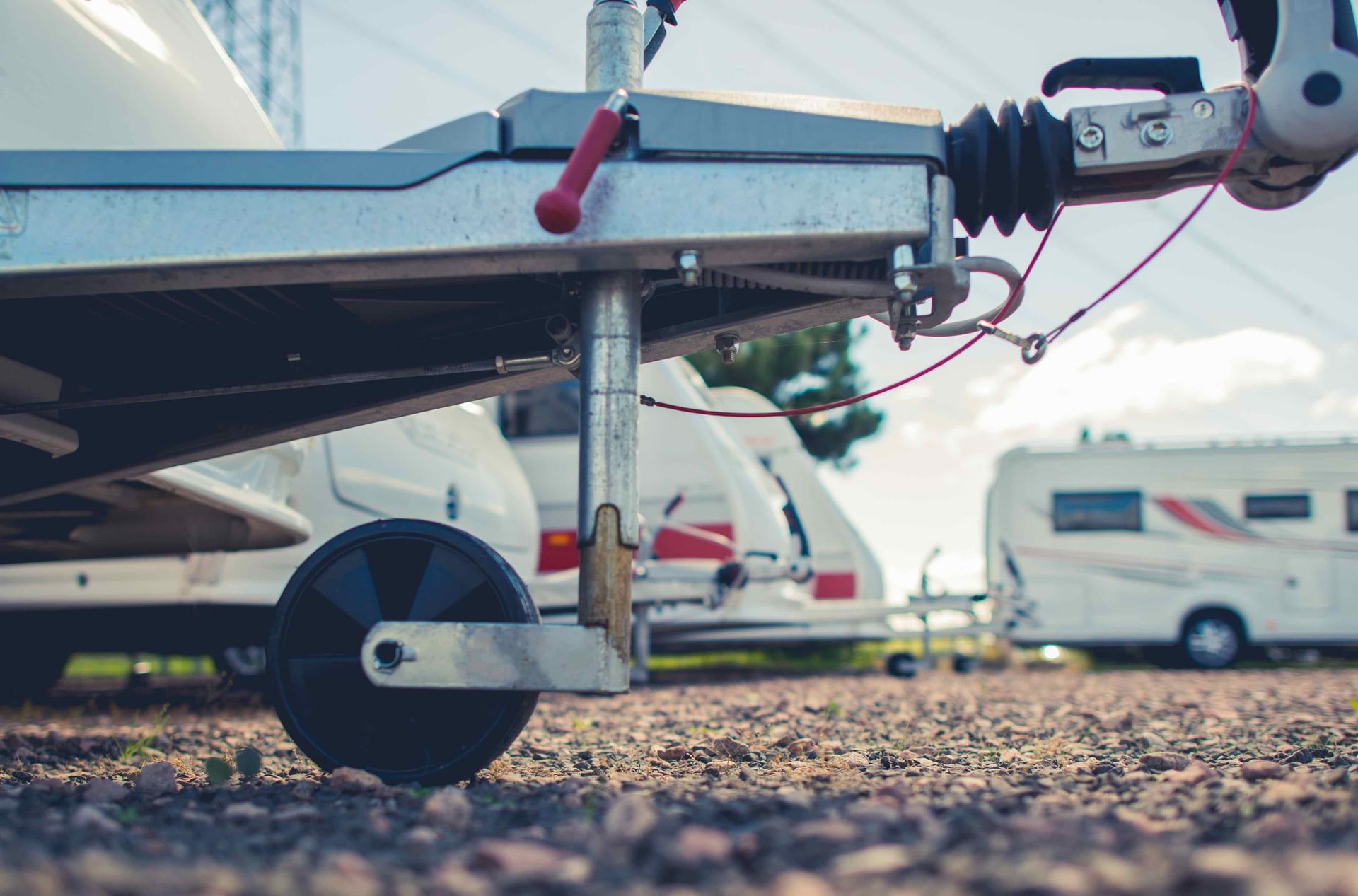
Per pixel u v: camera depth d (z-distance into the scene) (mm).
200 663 11992
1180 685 8469
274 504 4262
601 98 2344
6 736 3871
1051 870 1391
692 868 1511
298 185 2301
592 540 2393
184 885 1386
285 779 2781
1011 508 14156
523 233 2293
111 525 4422
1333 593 13391
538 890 1414
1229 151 2490
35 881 1381
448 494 8211
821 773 2738
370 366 3061
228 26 13078
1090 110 2537
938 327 2982
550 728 4566
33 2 2803
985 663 14570
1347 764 2910
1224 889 1272
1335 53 2438
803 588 11195
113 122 2969
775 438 12352
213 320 3004
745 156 2330
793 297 2830
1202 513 13727
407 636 2398
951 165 2525
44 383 3184
